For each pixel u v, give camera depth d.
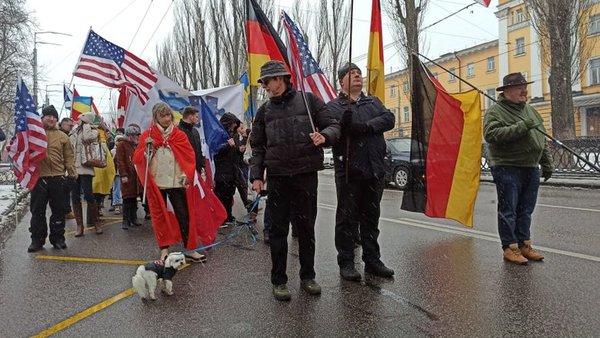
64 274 5.04
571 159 14.87
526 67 37.16
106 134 10.12
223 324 3.56
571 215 7.82
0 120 37.53
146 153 5.38
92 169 7.48
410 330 3.37
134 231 7.68
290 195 4.13
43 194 6.23
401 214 8.62
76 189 7.21
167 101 8.13
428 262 5.11
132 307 3.97
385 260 5.25
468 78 44.44
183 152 5.54
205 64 34.31
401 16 19.61
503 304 3.80
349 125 4.20
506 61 38.88
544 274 4.54
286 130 4.01
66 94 14.37
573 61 20.62
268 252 5.88
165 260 4.29
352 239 4.61
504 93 5.03
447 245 5.90
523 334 3.25
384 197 11.69
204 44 34.09
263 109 4.21
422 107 5.84
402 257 5.36
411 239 6.32
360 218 4.69
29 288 4.55
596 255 5.19
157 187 5.38
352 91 4.59
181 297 4.20
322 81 7.07
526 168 4.98
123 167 7.82
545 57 18.67
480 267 4.84
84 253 6.05
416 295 4.07
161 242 5.43
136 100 8.19
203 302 4.06
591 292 4.01
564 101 16.59
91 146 7.40
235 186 7.93
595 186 12.47
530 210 5.10
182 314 3.79
